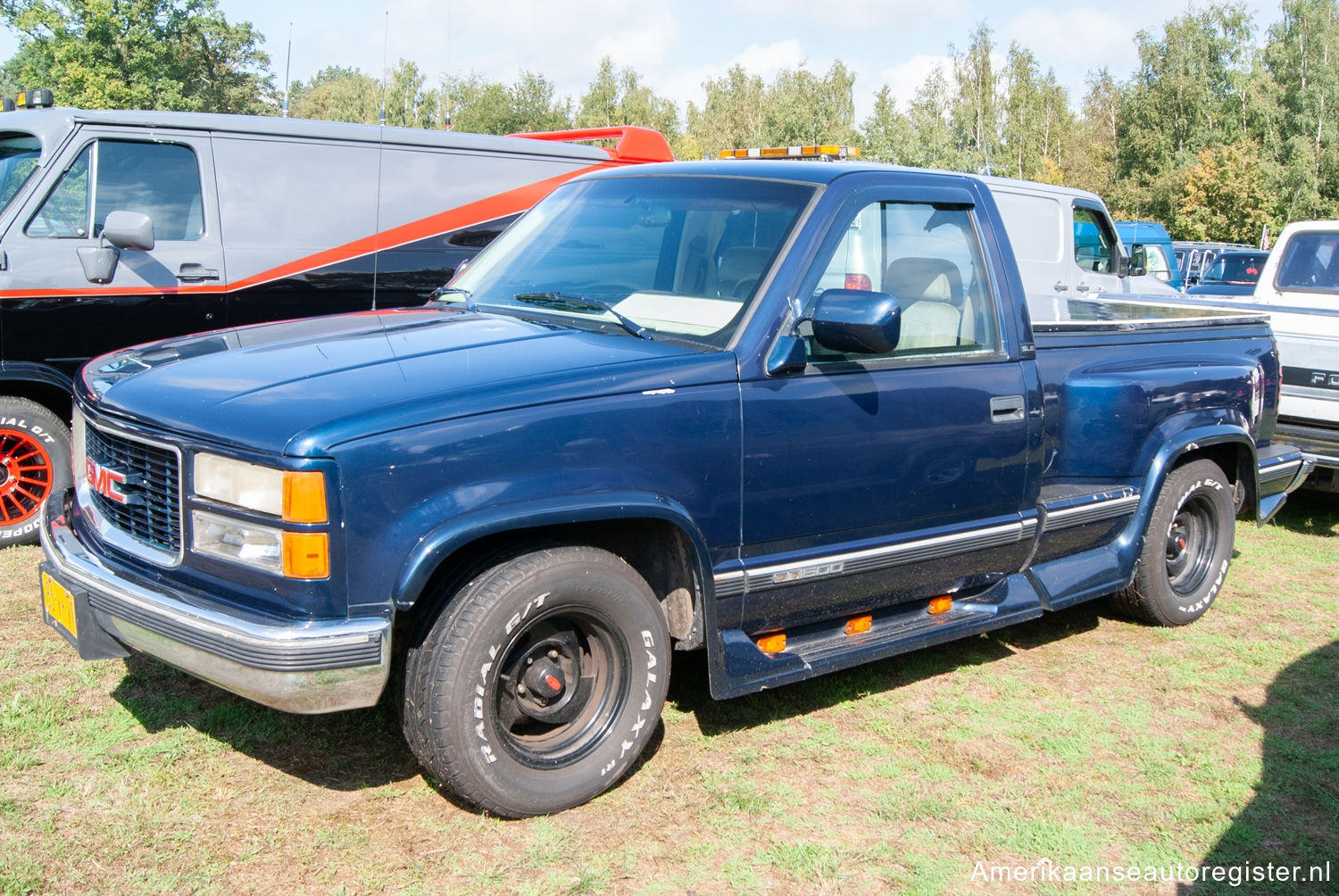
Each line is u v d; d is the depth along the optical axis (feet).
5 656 13.67
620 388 10.39
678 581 11.42
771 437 11.32
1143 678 14.94
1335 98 176.35
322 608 9.05
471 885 9.38
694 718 12.96
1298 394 23.20
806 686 14.10
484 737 9.87
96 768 10.96
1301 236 27.76
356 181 23.39
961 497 13.23
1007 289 13.88
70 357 19.88
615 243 13.15
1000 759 12.32
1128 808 11.41
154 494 10.01
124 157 20.65
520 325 11.89
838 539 12.25
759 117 216.74
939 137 145.89
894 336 10.94
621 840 10.25
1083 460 15.38
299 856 9.66
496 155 25.59
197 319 21.38
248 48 163.22
